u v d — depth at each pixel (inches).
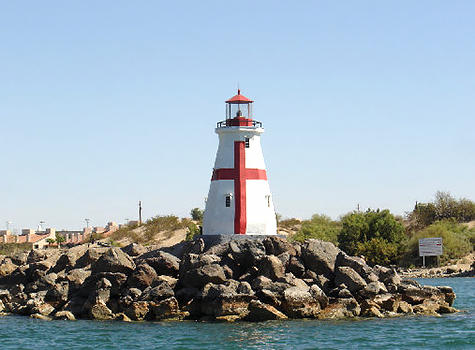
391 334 1887.3
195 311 2161.7
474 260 4687.5
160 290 2174.0
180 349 1723.7
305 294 2094.0
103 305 2214.6
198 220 5841.5
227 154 2652.6
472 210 6112.2
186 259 2278.5
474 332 1915.6
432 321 2087.8
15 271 2642.7
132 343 1807.3
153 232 5221.5
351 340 1804.9
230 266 2293.3
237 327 1980.8
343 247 4859.7
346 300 2138.3
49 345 1809.8
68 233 7628.0
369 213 4982.8
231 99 2709.2
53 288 2352.4
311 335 1866.4
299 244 2409.0
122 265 2289.6
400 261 4817.9
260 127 2696.9
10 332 1995.6
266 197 2672.2
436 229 5093.5
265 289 2118.6
